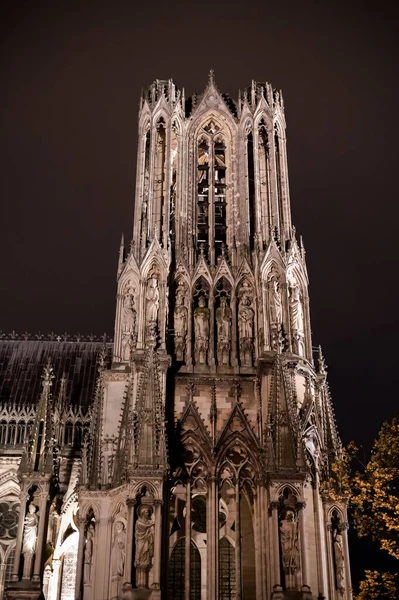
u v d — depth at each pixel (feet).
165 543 174.09
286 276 206.18
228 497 191.21
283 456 178.60
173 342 201.26
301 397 191.93
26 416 229.45
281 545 171.32
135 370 189.98
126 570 165.89
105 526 179.73
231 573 183.93
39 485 188.14
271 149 230.48
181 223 218.18
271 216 219.61
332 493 184.55
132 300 203.92
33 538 183.01
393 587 159.74
